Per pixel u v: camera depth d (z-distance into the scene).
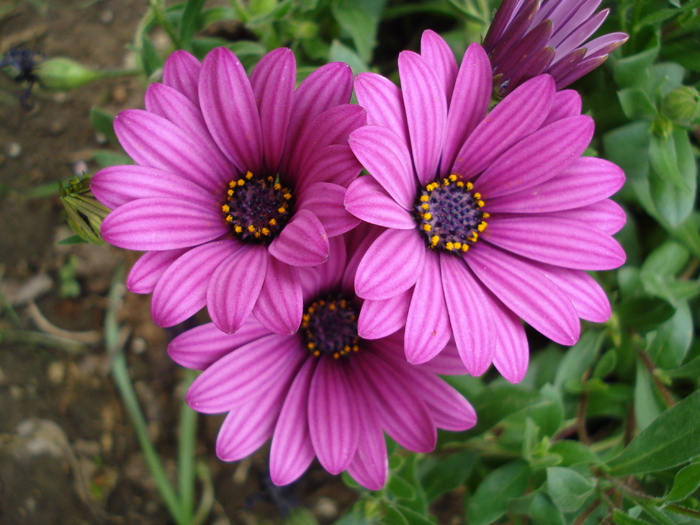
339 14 0.17
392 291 0.11
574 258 0.12
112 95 0.21
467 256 0.13
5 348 0.20
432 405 0.13
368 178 0.11
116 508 0.19
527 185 0.13
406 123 0.12
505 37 0.13
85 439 0.19
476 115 0.13
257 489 0.19
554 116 0.12
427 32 0.12
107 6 0.21
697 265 0.18
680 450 0.13
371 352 0.13
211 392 0.12
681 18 0.16
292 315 0.11
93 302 0.20
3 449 0.19
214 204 0.13
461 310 0.12
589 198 0.12
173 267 0.12
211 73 0.12
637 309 0.16
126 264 0.20
